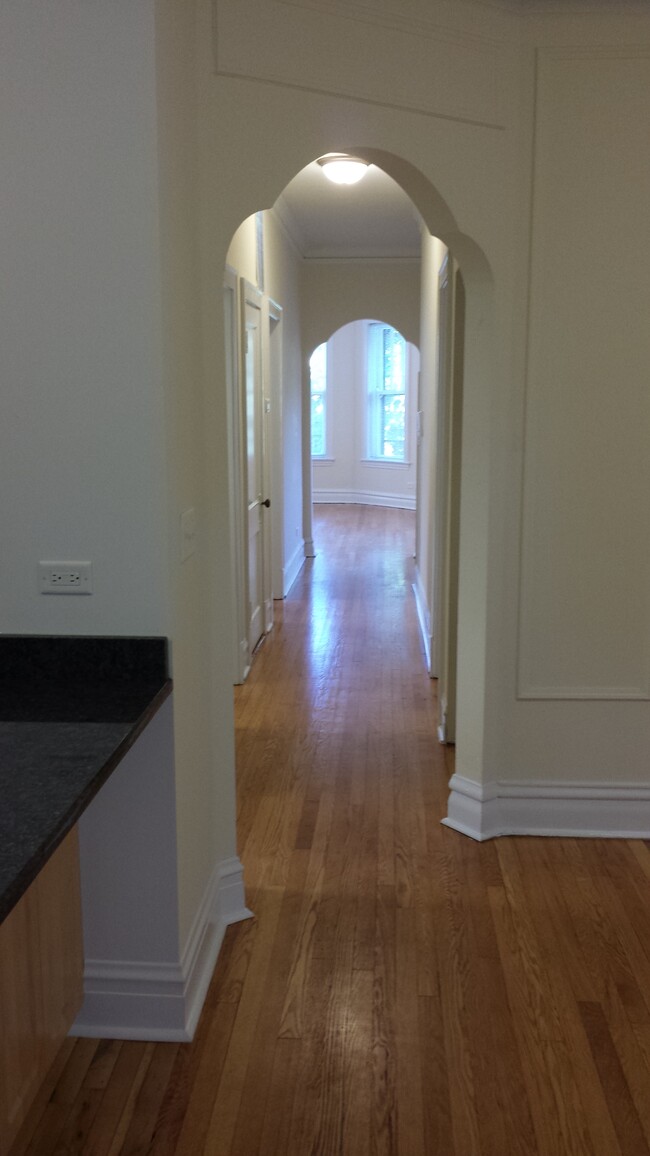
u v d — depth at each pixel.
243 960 2.73
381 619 6.91
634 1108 2.16
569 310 3.23
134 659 2.26
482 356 3.25
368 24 2.76
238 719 4.79
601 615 3.42
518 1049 2.35
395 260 8.80
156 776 2.29
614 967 2.70
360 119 2.78
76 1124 2.11
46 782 1.68
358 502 13.01
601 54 3.08
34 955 2.04
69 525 2.23
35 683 2.27
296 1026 2.44
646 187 3.15
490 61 3.01
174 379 2.27
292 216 7.22
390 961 2.73
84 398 2.18
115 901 2.35
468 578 3.43
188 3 2.43
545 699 3.46
